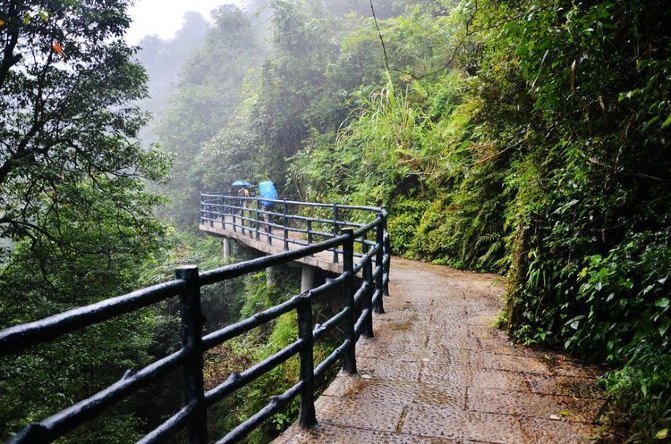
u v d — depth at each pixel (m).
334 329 7.30
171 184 23.22
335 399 2.93
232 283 14.54
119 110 7.45
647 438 2.26
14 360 6.02
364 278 4.10
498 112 5.79
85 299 7.28
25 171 6.29
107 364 8.24
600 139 3.30
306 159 15.62
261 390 6.85
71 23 6.46
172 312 13.58
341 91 15.73
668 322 2.64
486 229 7.98
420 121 12.55
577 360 3.64
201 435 1.72
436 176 10.19
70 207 7.21
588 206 3.64
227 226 15.70
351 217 12.44
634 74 2.90
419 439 2.44
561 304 3.87
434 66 13.54
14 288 6.92
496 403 2.88
